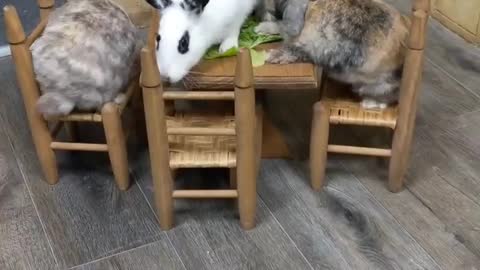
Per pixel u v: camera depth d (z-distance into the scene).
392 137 1.56
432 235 1.44
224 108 1.52
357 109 1.45
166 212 1.44
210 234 1.46
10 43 1.38
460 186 1.56
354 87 1.46
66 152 1.70
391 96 1.44
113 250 1.43
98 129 1.76
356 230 1.46
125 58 1.46
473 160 1.64
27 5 2.34
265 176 1.61
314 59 1.39
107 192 1.58
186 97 1.29
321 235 1.45
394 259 1.39
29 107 1.47
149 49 1.20
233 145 1.40
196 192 1.42
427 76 1.94
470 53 2.05
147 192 1.57
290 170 1.62
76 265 1.39
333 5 1.37
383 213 1.50
